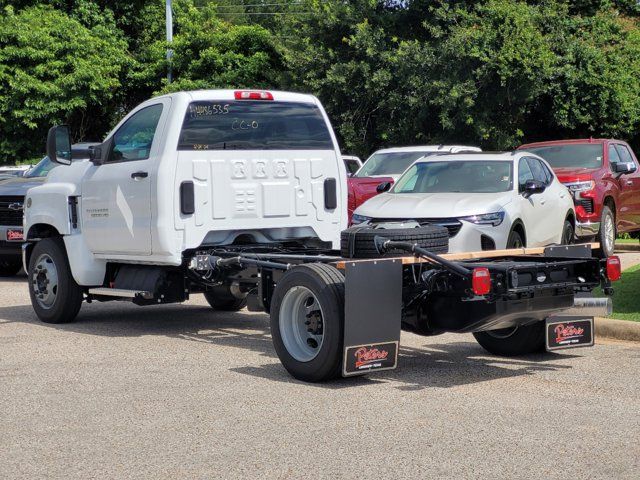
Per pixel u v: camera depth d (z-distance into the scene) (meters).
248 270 9.55
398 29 28.91
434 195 12.60
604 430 6.21
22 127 32.28
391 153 18.42
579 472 5.34
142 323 11.14
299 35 30.33
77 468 5.49
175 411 6.78
